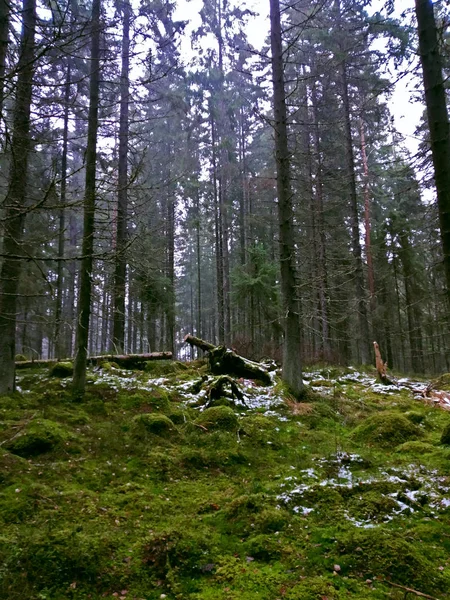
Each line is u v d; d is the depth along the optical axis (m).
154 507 4.50
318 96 18.20
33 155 8.66
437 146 4.77
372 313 19.06
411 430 6.80
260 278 15.08
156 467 5.56
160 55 10.46
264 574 3.23
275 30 10.18
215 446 6.37
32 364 10.94
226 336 20.12
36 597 2.93
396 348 29.48
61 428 6.20
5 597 2.87
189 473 5.59
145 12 8.99
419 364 24.16
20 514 3.99
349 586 3.04
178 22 10.79
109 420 7.02
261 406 8.55
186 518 4.26
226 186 24.45
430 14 4.95
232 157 22.77
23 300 10.63
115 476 5.25
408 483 4.76
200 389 9.48
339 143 18.17
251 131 26.70
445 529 3.80
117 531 3.88
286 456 6.23
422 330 23.22
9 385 7.45
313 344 19.47
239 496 4.75
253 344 16.25
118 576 3.25
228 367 10.77
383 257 21.61
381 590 2.98
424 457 5.69
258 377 10.59
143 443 6.25
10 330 7.52
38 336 18.16
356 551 3.44
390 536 3.57
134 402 7.80
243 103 22.09
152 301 17.31
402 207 20.02
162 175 20.34
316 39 14.90
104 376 9.59
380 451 6.23
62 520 3.98
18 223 7.03
